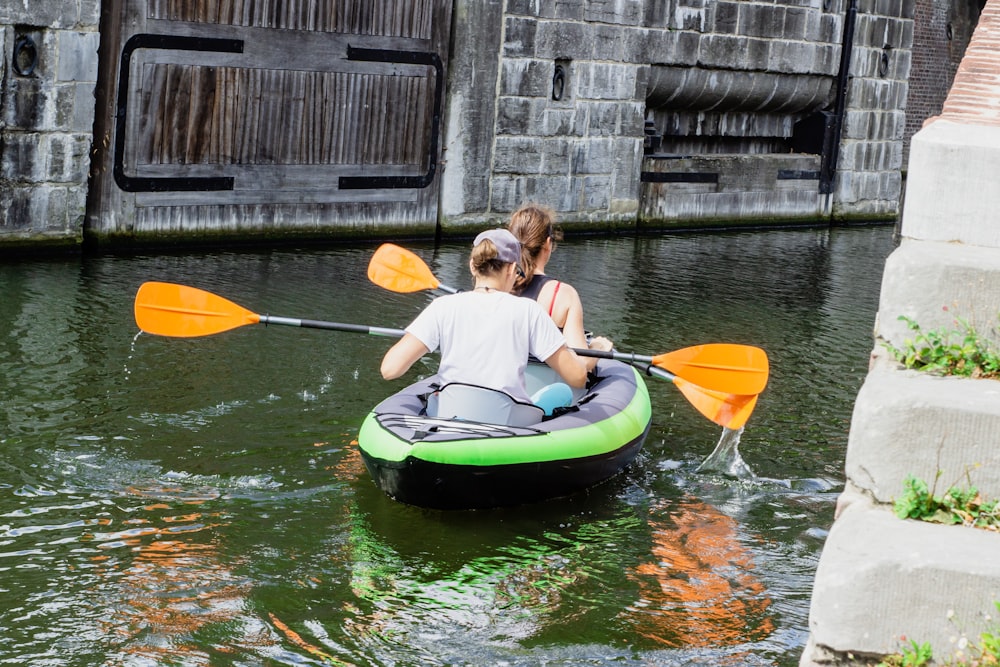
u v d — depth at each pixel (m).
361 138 11.91
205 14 10.59
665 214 14.80
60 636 3.72
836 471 5.77
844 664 2.42
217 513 4.82
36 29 9.55
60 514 4.72
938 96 20.11
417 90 12.19
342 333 8.02
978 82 3.87
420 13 12.01
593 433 5.17
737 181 15.46
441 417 5.00
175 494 5.00
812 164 16.30
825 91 16.25
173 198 10.80
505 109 12.85
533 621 3.99
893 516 2.59
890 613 2.38
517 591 4.23
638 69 13.88
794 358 8.19
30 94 9.62
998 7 4.39
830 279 11.72
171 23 10.41
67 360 6.89
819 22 15.66
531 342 4.96
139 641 3.71
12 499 4.84
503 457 4.80
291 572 4.30
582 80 13.40
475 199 12.92
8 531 4.52
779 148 16.62
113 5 10.03
